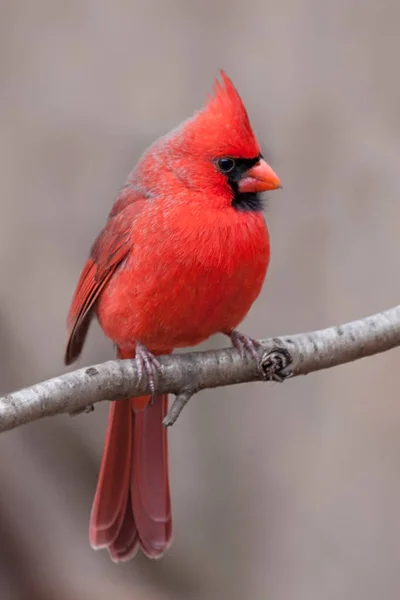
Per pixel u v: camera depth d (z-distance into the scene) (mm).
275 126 9906
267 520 9445
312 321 9445
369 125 9922
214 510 9555
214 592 9398
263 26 10273
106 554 9477
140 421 7691
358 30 10164
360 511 9234
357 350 6965
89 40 10594
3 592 9180
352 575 9141
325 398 9461
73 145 10305
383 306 9430
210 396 9703
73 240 10086
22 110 10445
